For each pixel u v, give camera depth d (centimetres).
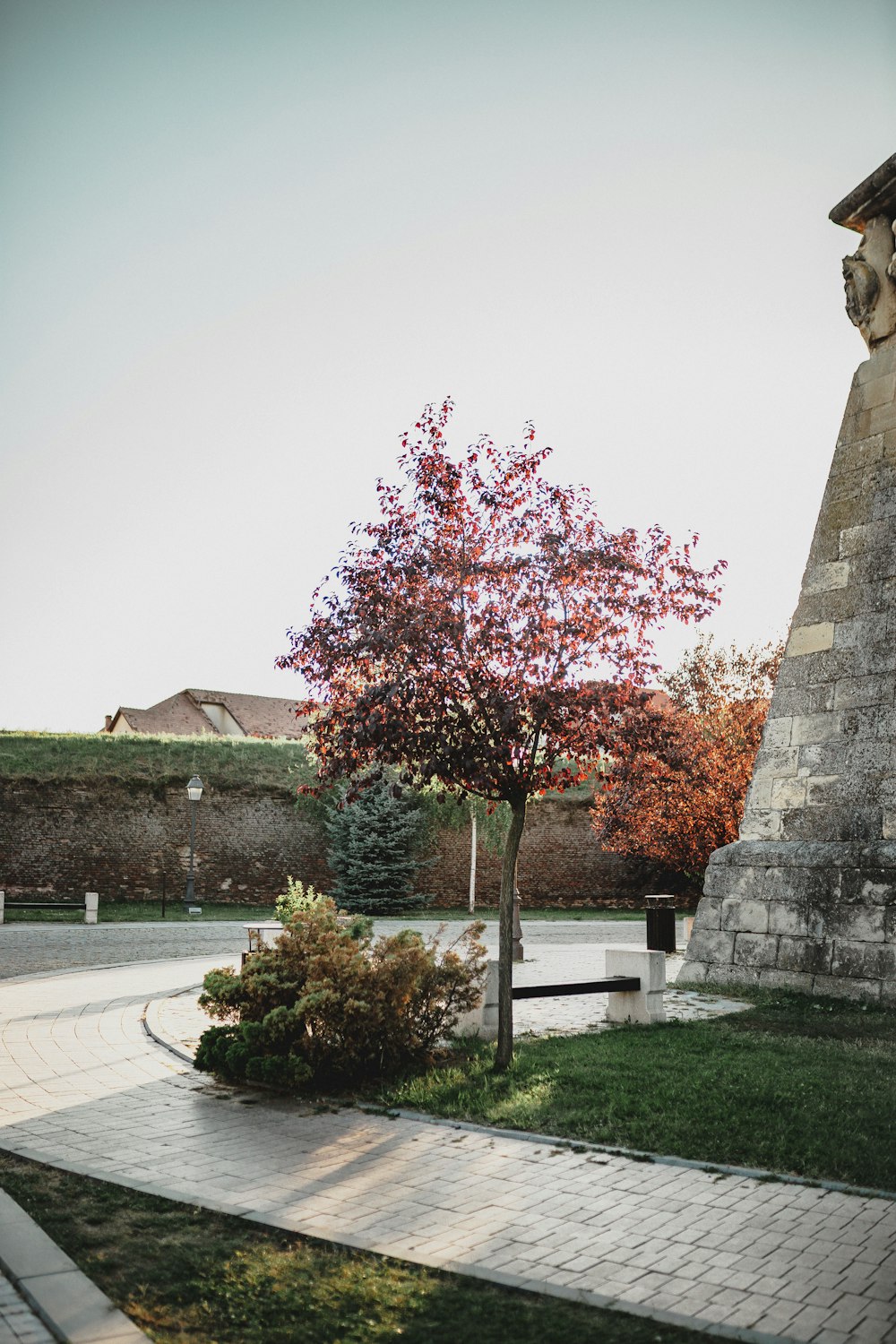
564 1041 866
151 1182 517
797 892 1153
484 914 3119
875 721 1163
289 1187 509
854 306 1296
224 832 3127
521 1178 521
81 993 1282
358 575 820
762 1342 340
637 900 3609
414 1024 792
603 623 812
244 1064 746
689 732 2322
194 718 5481
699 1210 471
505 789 810
